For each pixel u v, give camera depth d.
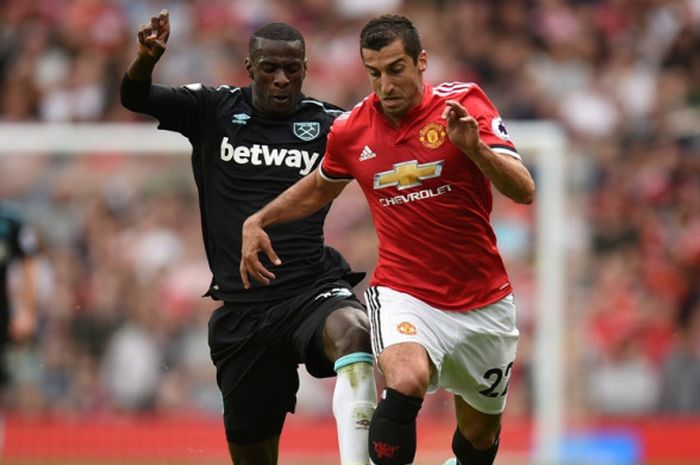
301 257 25.05
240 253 25.16
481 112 22.33
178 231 49.94
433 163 22.20
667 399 50.81
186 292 49.62
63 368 49.62
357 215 47.31
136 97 24.61
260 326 24.97
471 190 22.39
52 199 50.22
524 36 63.19
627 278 52.94
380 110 22.62
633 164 55.94
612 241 53.91
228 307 25.42
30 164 50.41
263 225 23.61
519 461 48.25
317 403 48.66
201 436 48.81
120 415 49.50
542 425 48.25
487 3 63.84
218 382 26.25
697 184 55.28
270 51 24.34
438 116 22.22
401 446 21.62
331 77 61.88
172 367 49.41
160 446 48.94
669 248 53.75
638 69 62.03
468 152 20.69
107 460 48.81
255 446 26.38
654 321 52.03
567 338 51.88
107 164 50.28
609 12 63.84
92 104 63.84
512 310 23.66
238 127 25.14
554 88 61.25
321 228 25.44
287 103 24.64
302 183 23.61
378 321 22.75
